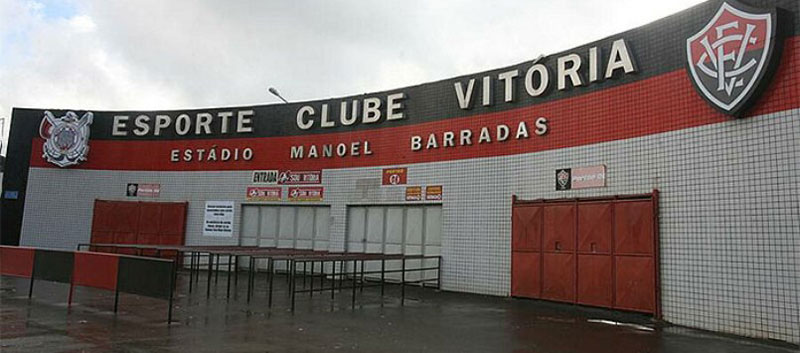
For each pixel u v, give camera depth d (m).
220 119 21.66
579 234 13.45
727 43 10.72
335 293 15.19
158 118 22.41
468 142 16.20
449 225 16.42
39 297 13.13
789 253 9.76
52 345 8.19
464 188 16.20
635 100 12.63
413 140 17.58
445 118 16.91
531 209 14.59
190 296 13.88
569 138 13.98
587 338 9.74
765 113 10.25
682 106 11.67
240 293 14.74
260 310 11.90
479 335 9.77
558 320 11.52
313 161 19.91
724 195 10.78
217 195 21.39
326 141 19.70
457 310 12.60
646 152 12.29
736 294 10.42
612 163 12.97
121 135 22.72
